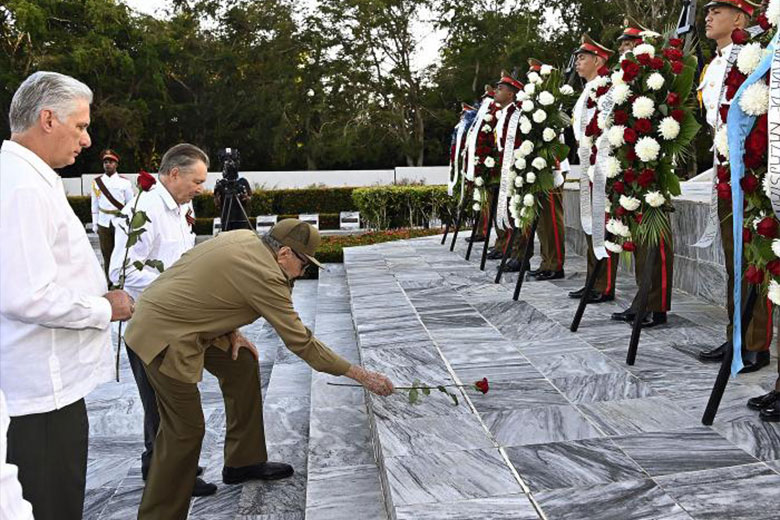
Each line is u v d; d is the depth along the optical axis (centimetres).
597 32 2897
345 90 3164
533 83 636
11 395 238
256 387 371
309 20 3228
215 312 309
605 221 452
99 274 263
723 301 541
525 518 241
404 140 3177
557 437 306
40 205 232
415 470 279
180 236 400
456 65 3152
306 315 808
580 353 429
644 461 280
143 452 404
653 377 380
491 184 758
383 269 791
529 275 707
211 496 371
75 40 2817
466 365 412
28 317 229
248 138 3328
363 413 430
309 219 2006
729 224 402
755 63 290
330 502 315
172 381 305
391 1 3048
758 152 291
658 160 417
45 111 238
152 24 3122
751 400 333
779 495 250
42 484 244
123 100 2952
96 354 258
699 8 1791
